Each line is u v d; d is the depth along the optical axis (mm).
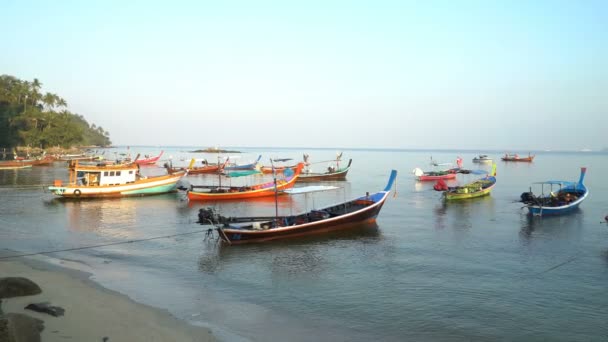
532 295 17828
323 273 20656
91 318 13875
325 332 14242
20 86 129000
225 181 68562
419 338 14016
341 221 28953
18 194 47219
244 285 18781
